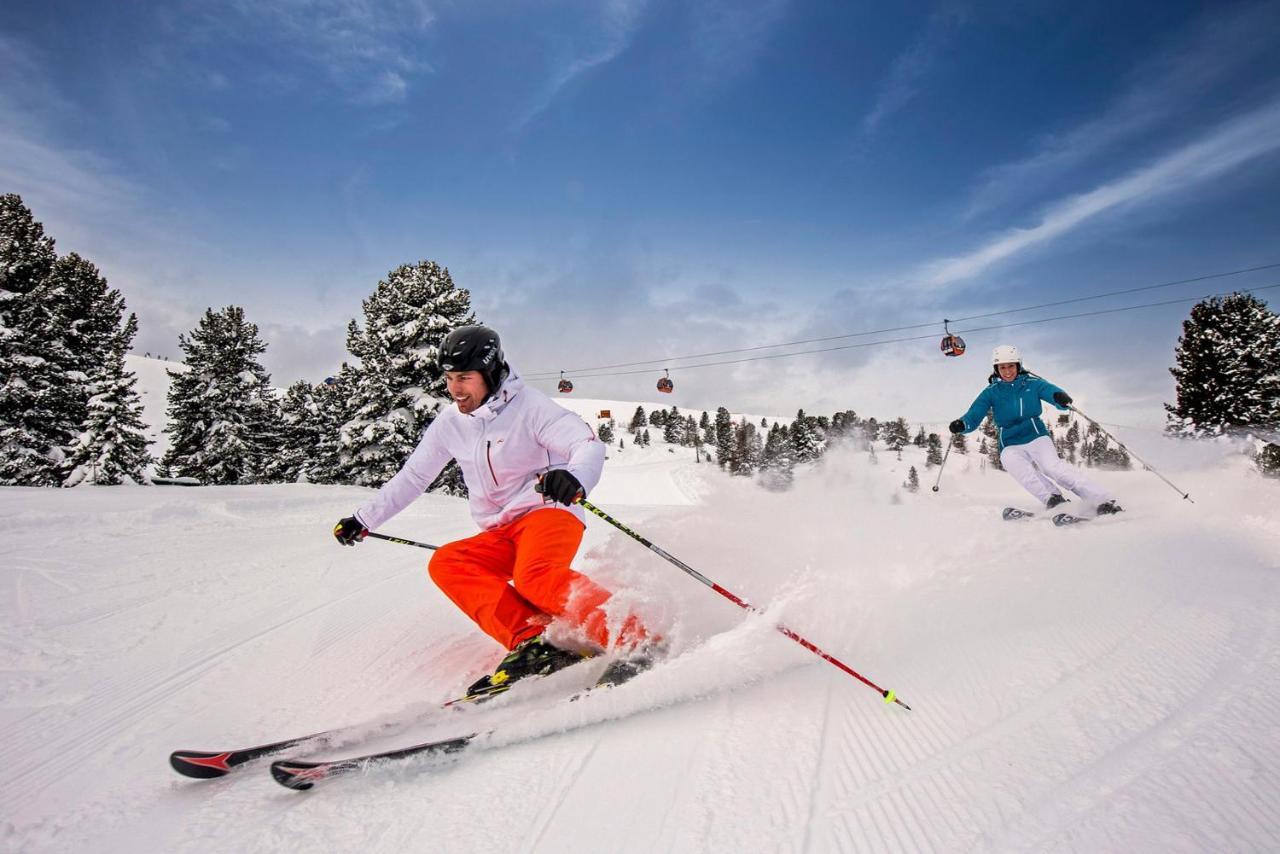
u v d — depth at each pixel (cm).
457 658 313
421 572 530
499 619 270
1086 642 260
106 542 664
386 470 2592
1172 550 422
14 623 386
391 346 2652
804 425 2783
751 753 193
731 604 307
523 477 293
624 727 216
